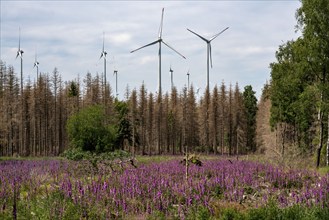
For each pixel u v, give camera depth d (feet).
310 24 120.26
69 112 257.75
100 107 143.74
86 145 131.64
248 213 42.34
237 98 274.16
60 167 84.79
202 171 78.07
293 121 173.99
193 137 275.80
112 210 44.78
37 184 59.21
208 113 275.80
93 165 77.71
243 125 274.16
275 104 172.04
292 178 69.51
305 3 121.08
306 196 51.42
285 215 42.42
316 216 43.45
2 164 102.53
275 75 159.53
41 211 43.09
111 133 136.67
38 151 266.77
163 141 296.51
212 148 281.95
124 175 65.10
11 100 245.24
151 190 52.80
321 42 118.11
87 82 260.21
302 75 126.31
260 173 78.74
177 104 298.35
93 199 47.32
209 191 55.47
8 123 224.74
